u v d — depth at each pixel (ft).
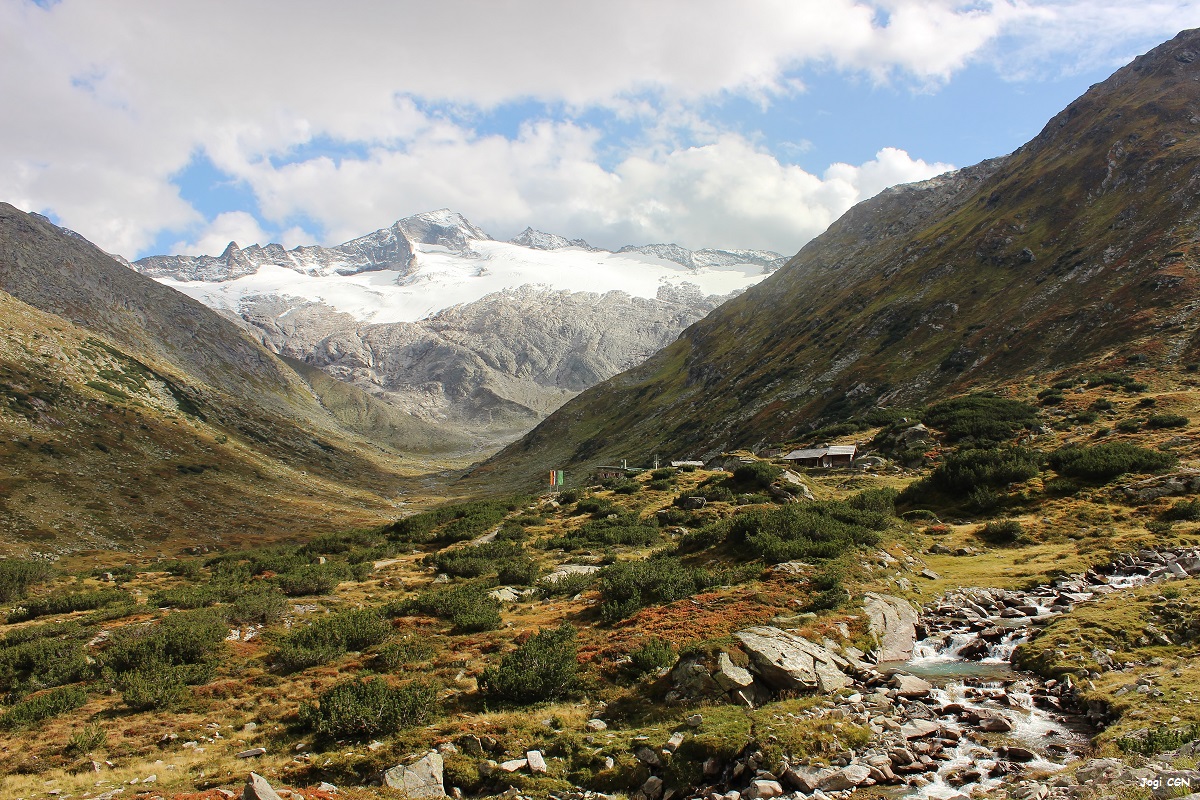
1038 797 51.47
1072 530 163.02
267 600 147.84
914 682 80.79
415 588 173.27
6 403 599.16
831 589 113.80
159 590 208.33
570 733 73.61
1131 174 568.82
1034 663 86.12
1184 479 172.04
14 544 418.10
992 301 541.34
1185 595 96.22
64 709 94.38
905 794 56.85
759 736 65.77
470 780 64.49
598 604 128.47
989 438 304.71
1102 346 394.73
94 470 572.51
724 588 122.83
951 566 145.07
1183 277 406.62
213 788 63.87
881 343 583.99
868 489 235.40
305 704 83.76
